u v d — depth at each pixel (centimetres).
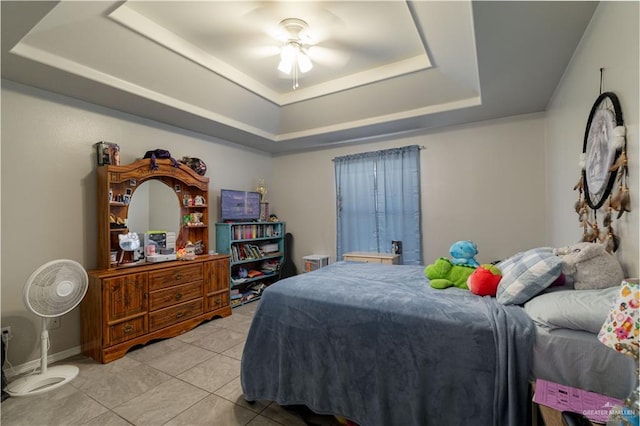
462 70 260
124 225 298
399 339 154
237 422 179
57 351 260
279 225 480
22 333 243
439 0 173
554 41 188
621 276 135
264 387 190
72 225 273
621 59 133
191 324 322
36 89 253
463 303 161
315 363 175
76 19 198
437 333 146
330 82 330
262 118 387
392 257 380
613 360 112
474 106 312
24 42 204
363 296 178
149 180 327
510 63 216
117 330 260
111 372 236
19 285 243
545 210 326
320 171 477
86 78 237
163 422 179
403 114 346
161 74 269
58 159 266
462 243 228
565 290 147
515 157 342
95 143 289
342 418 172
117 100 281
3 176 237
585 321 119
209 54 273
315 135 412
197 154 392
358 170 437
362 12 213
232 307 397
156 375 231
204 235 376
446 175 382
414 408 145
